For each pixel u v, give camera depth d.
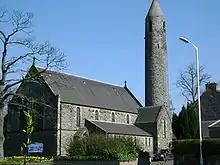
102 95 64.50
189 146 36.19
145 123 66.12
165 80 71.38
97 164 36.81
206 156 35.00
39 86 53.91
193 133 52.75
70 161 38.50
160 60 71.50
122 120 64.88
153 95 70.44
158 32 72.31
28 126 10.98
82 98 57.88
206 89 69.38
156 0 74.25
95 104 59.44
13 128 56.22
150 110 68.75
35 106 52.81
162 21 72.94
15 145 55.59
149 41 72.56
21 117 55.88
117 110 63.72
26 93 53.97
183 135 53.28
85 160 37.59
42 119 53.28
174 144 37.19
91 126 55.22
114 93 69.44
